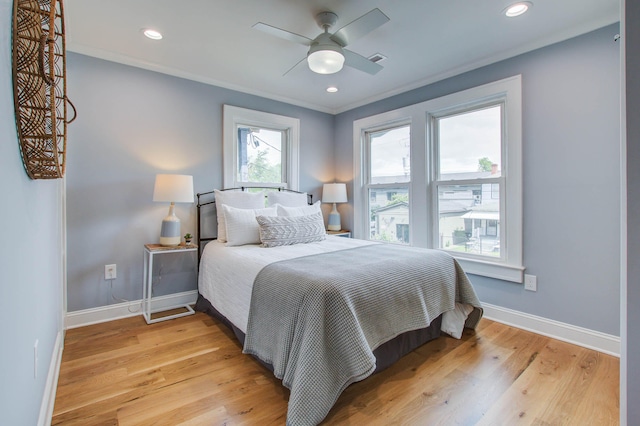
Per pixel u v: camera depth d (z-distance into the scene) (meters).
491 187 2.82
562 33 2.29
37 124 1.05
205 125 3.18
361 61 2.32
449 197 3.13
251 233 2.85
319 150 4.14
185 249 2.71
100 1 1.95
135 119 2.79
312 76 3.12
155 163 2.90
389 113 3.58
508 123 2.61
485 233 2.86
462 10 2.04
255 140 3.65
